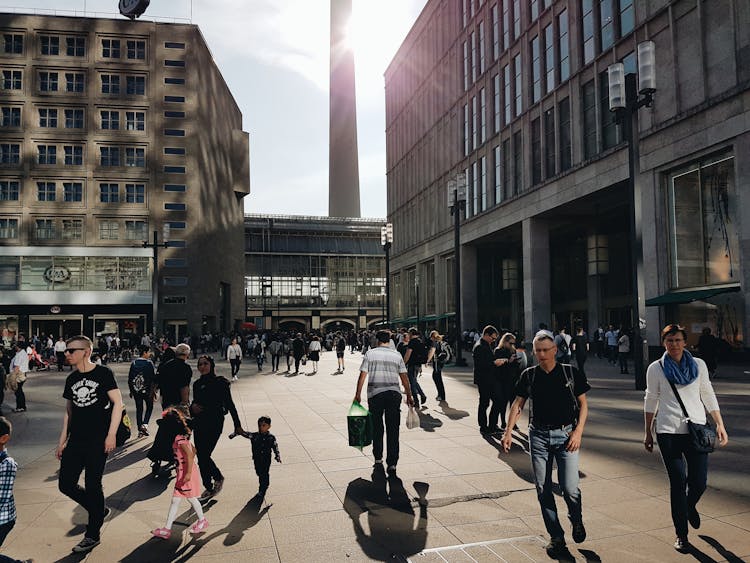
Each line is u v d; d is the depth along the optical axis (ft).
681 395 15.70
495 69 142.31
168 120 194.49
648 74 51.24
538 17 121.49
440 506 19.70
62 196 185.47
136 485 23.58
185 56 197.57
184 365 27.35
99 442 17.02
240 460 27.09
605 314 128.06
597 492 20.85
